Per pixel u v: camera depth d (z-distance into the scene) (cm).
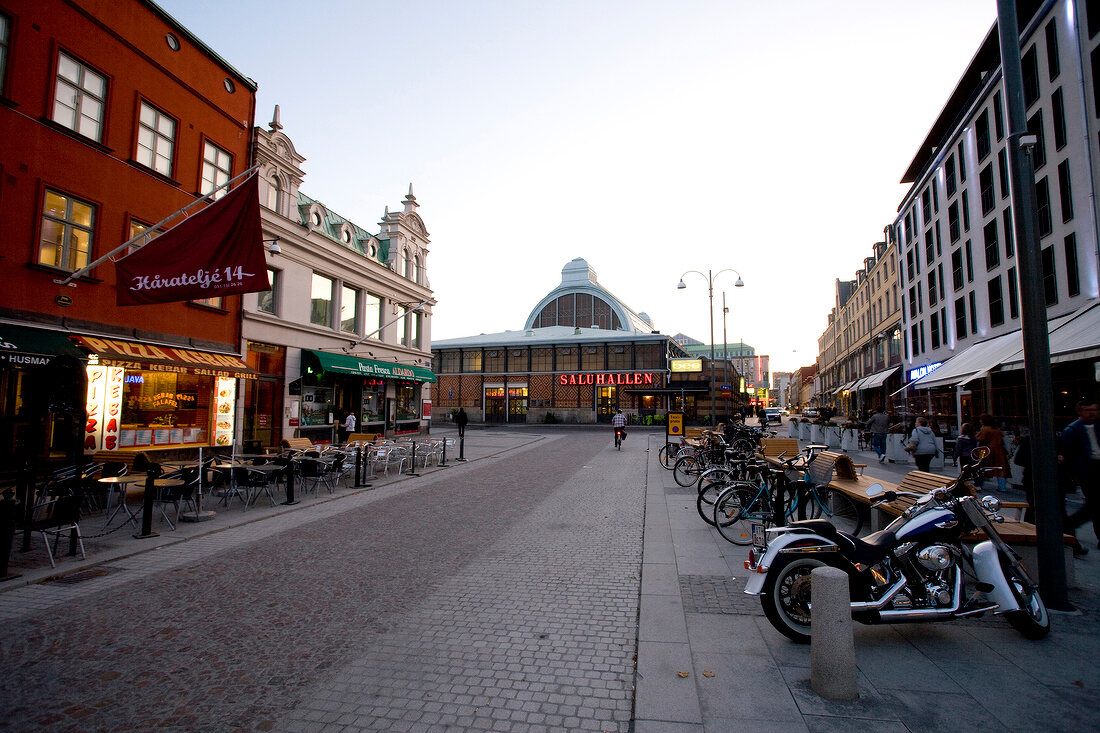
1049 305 1800
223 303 1566
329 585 577
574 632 456
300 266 1952
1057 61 1738
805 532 438
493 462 1777
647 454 2041
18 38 1055
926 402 3147
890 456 1677
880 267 4447
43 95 1095
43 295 1083
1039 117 1847
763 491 793
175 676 382
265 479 982
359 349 2308
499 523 873
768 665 387
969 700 335
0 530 590
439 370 5116
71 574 614
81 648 426
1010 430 1970
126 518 898
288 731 315
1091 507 587
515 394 4872
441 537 783
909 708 327
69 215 1141
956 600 415
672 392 4409
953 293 2741
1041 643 414
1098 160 1562
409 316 2827
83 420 1065
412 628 465
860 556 428
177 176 1399
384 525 861
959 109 2706
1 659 407
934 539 438
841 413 6500
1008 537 526
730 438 1675
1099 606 486
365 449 1305
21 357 958
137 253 1033
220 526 844
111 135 1227
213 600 532
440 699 351
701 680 366
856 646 414
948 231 2780
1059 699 334
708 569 623
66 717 329
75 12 1156
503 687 366
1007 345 1827
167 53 1374
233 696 355
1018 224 515
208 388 1498
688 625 461
